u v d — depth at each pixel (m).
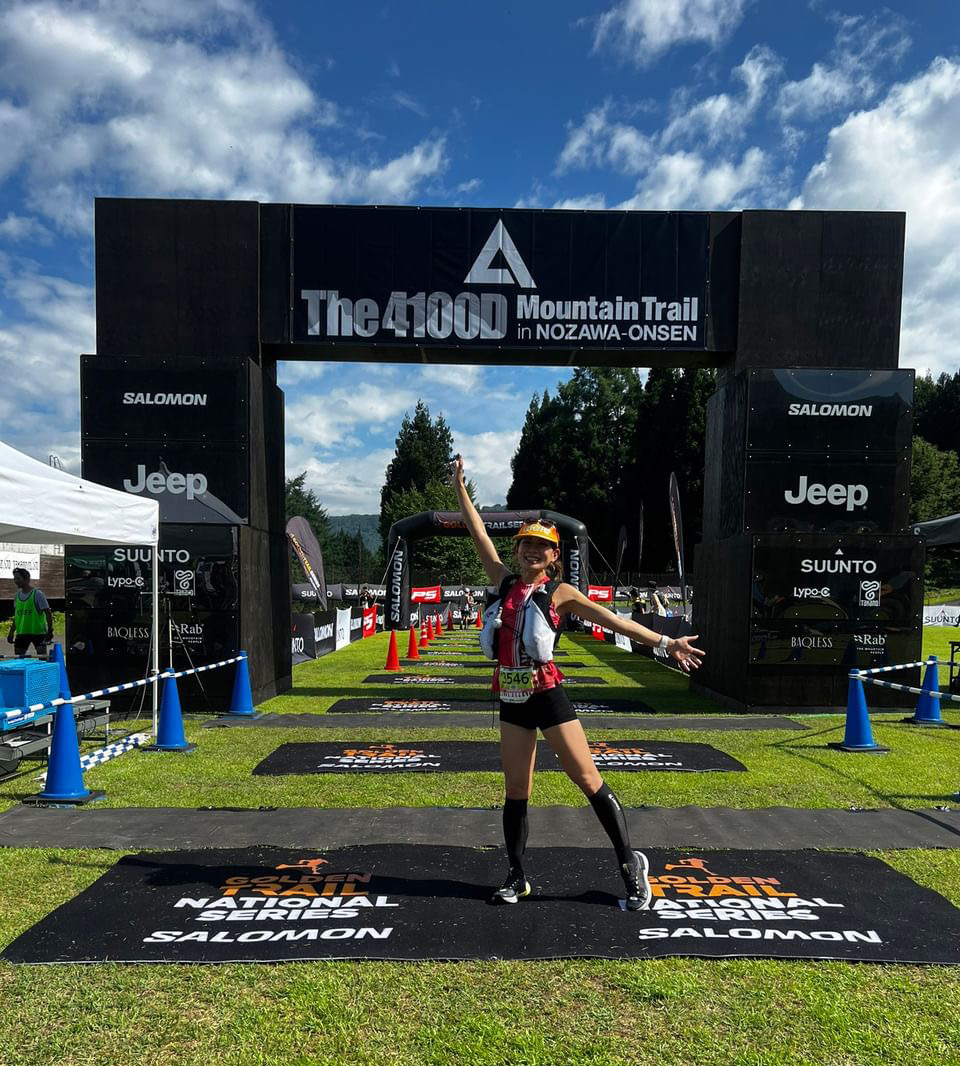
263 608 9.72
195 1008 2.69
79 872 3.91
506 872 3.91
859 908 3.51
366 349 9.75
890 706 9.05
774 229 9.58
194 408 9.08
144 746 6.83
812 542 9.00
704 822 4.79
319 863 4.02
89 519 6.31
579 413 53.69
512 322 9.62
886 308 9.60
